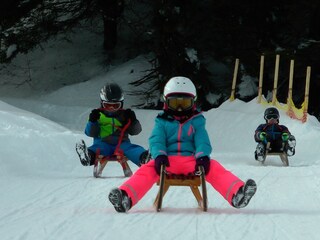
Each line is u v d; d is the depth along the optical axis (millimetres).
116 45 39500
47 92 36156
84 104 32781
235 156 15922
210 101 31250
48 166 11273
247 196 6027
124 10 40125
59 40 40188
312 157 15977
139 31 37469
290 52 28281
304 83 29688
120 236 5219
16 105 30844
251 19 30672
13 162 10562
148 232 5395
